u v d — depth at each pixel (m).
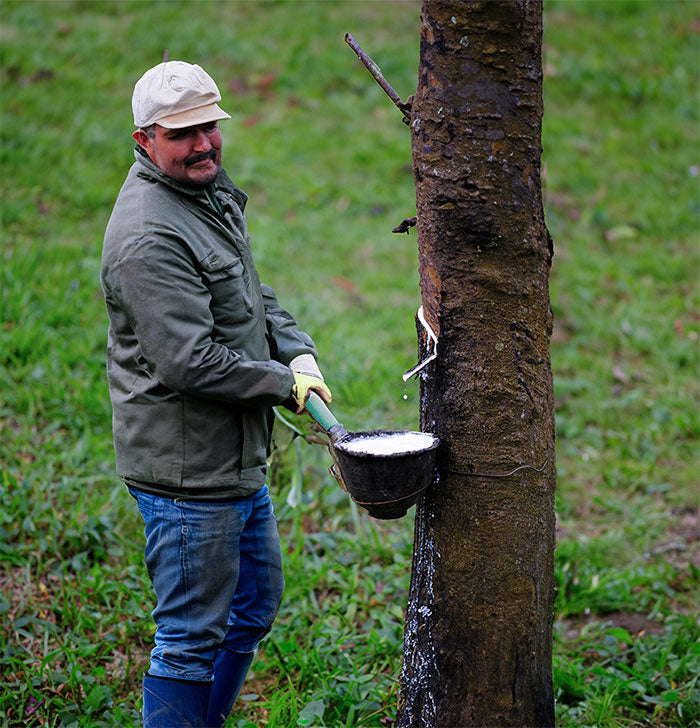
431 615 3.43
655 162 11.84
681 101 13.25
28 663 4.38
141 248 3.21
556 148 11.88
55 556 5.23
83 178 9.92
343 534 5.58
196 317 3.25
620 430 7.29
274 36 13.49
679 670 4.54
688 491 6.57
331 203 10.54
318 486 6.03
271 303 3.85
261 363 3.33
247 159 10.95
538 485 3.33
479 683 3.37
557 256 9.89
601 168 11.65
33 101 11.22
